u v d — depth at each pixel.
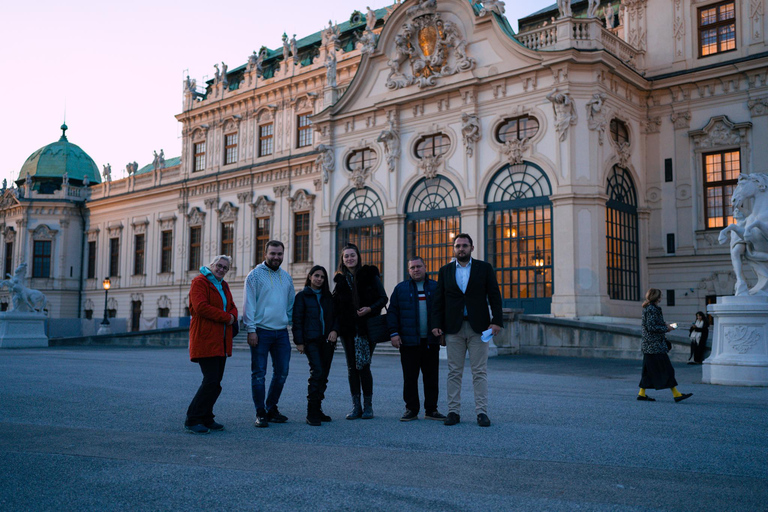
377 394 11.00
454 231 28.16
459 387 7.82
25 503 4.43
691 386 12.44
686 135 26.94
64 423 7.89
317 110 38.56
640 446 6.36
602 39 26.12
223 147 43.91
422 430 7.31
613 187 26.02
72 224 53.66
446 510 4.29
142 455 5.95
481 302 7.75
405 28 29.83
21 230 53.47
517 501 4.47
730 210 25.97
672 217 27.09
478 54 27.86
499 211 26.91
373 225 30.84
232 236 42.53
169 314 45.81
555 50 25.08
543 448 6.27
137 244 49.41
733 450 6.16
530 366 17.72
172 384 12.47
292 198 39.09
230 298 7.64
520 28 35.03
